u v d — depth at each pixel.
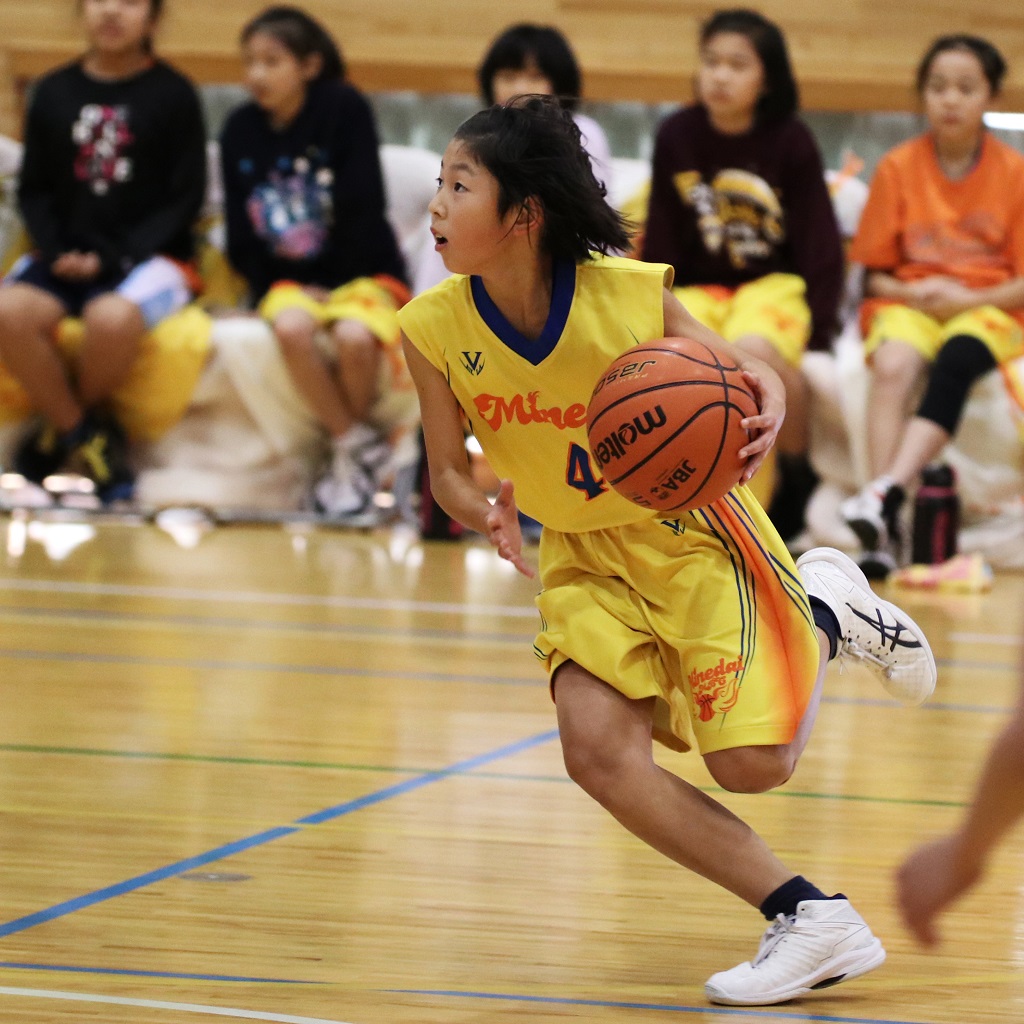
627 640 6.00
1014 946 5.99
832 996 5.46
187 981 5.28
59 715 9.73
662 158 19.28
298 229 21.67
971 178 19.44
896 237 19.78
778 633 6.04
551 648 6.15
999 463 19.58
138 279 21.34
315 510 22.16
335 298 21.58
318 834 7.21
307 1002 5.13
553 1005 5.22
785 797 8.20
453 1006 5.16
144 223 21.67
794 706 5.91
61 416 21.55
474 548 20.34
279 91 21.31
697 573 6.04
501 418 6.30
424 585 16.52
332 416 21.64
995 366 18.94
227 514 22.02
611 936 5.98
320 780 8.24
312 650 12.41
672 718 6.28
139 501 22.14
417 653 12.43
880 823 7.68
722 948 5.90
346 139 21.52
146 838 7.07
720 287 19.38
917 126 27.08
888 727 10.17
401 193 23.25
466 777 8.41
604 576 6.26
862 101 26.97
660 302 6.14
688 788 5.79
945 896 3.51
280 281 22.03
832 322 19.30
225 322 21.70
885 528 18.12
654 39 27.09
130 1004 5.03
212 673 11.30
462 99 27.83
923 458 18.22
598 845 7.20
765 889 5.63
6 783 8.00
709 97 18.64
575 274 6.12
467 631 13.59
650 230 19.45
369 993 5.25
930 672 6.77
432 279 22.22
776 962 5.39
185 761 8.59
